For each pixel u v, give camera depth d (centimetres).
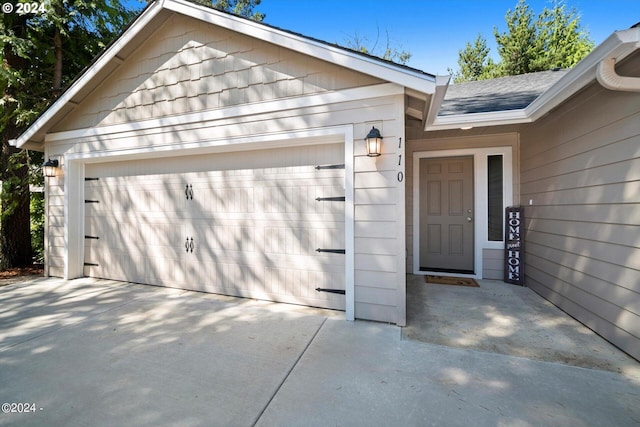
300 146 358
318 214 351
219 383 204
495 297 383
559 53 1672
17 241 579
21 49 511
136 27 380
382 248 302
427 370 218
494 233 471
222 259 399
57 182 489
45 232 505
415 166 506
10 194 537
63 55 643
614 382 201
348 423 167
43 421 169
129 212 457
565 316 318
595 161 273
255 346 256
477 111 399
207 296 394
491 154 470
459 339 267
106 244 476
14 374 215
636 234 228
